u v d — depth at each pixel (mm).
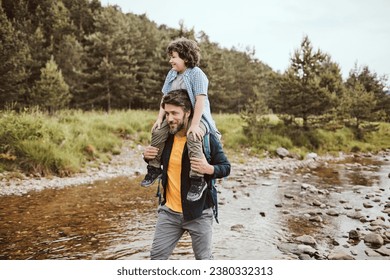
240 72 43844
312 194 8008
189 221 2695
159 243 2758
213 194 2723
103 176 9617
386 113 23312
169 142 2713
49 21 41188
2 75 19375
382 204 7160
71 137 11234
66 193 7578
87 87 29734
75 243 4707
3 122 9867
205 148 2623
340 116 19047
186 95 2604
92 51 31000
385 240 5082
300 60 16234
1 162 9078
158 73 27109
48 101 20969
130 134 14312
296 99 16297
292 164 12844
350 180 9836
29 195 7297
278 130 16531
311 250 4535
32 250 4426
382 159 15062
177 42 2811
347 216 6297
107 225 5484
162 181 2717
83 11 43969
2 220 5586
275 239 5055
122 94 29016
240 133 15719
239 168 11602
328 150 16312
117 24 32031
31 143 9625
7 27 21031
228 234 5219
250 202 7180
